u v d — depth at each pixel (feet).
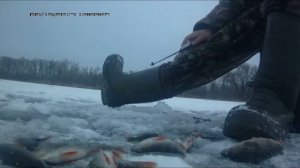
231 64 4.57
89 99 8.75
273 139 3.39
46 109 5.29
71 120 4.40
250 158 2.97
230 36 4.36
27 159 2.56
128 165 2.54
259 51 4.47
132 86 4.62
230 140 3.58
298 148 3.58
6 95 7.69
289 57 3.63
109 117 5.10
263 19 4.23
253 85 3.78
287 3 3.62
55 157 2.69
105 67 4.75
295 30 3.62
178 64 4.57
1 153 2.58
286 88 3.65
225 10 4.42
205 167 2.81
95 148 3.08
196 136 3.70
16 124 3.95
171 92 4.65
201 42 4.47
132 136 3.66
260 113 3.45
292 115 3.75
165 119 5.28
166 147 3.08
